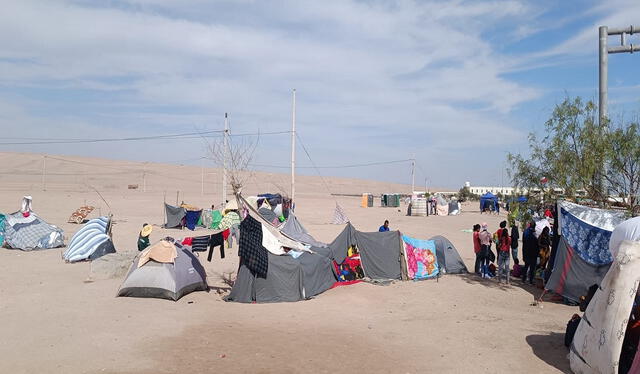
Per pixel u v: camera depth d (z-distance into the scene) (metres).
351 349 9.29
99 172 133.12
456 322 11.41
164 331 10.20
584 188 13.91
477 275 17.91
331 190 140.12
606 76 13.53
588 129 13.62
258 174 152.12
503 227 16.33
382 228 18.95
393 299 13.85
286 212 32.69
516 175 15.48
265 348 9.25
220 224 31.14
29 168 130.62
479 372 8.18
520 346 9.58
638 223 8.99
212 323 10.94
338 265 15.93
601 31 13.61
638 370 7.05
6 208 43.47
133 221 35.84
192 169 154.88
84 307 11.95
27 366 8.02
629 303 7.46
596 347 7.70
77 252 18.59
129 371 7.93
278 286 13.40
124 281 13.15
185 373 7.91
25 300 12.54
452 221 43.53
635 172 13.09
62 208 46.12
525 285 16.02
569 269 13.50
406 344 9.66
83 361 8.32
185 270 13.62
